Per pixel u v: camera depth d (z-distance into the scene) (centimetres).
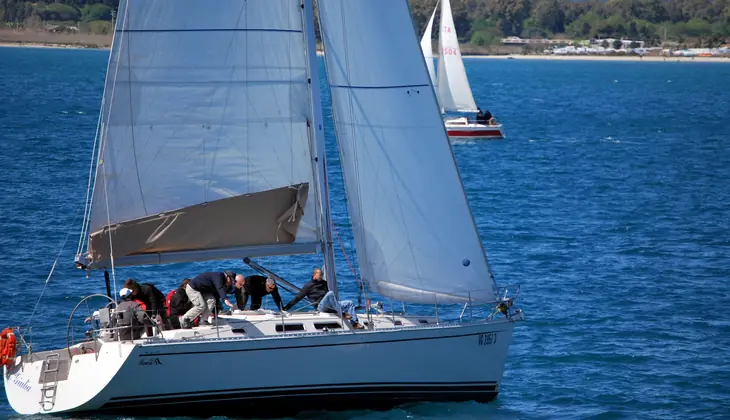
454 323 8250
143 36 7706
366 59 8275
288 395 7831
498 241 15450
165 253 7906
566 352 10156
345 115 8338
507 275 13275
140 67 7725
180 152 7869
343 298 11900
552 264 13950
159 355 7450
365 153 8369
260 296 8300
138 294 7862
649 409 8662
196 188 7919
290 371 7769
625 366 9769
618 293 12431
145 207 7850
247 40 7888
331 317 8006
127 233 7769
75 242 14275
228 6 7825
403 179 8369
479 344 8319
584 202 19525
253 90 7938
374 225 8425
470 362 8319
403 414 8156
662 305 11938
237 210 7931
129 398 7519
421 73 8338
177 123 7838
